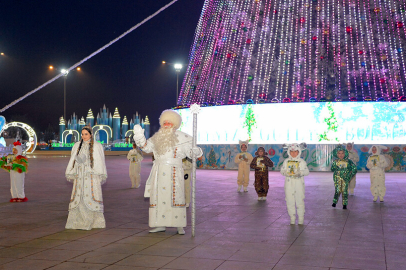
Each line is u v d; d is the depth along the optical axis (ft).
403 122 76.74
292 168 27.45
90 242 22.39
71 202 25.88
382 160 39.11
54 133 257.14
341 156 35.01
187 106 92.43
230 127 83.05
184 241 22.65
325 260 18.81
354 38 88.22
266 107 80.18
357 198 41.70
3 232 24.98
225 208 34.78
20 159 38.29
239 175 46.70
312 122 78.13
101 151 26.32
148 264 18.20
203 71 95.45
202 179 62.49
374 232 25.07
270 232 25.05
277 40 90.22
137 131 24.80
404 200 40.16
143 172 77.56
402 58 86.22
